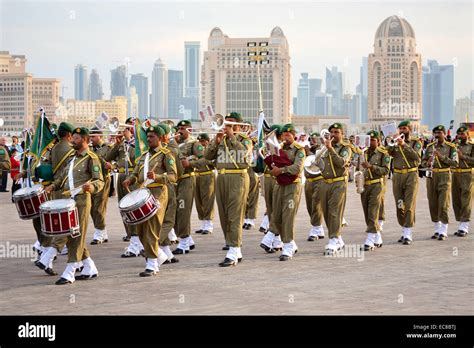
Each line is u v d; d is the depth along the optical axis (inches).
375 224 748.6
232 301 511.8
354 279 589.6
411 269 634.2
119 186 794.8
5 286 567.8
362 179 735.7
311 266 650.2
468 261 676.1
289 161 673.6
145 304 504.4
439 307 492.7
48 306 501.0
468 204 844.6
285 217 684.1
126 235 840.3
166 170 621.9
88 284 574.9
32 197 625.9
